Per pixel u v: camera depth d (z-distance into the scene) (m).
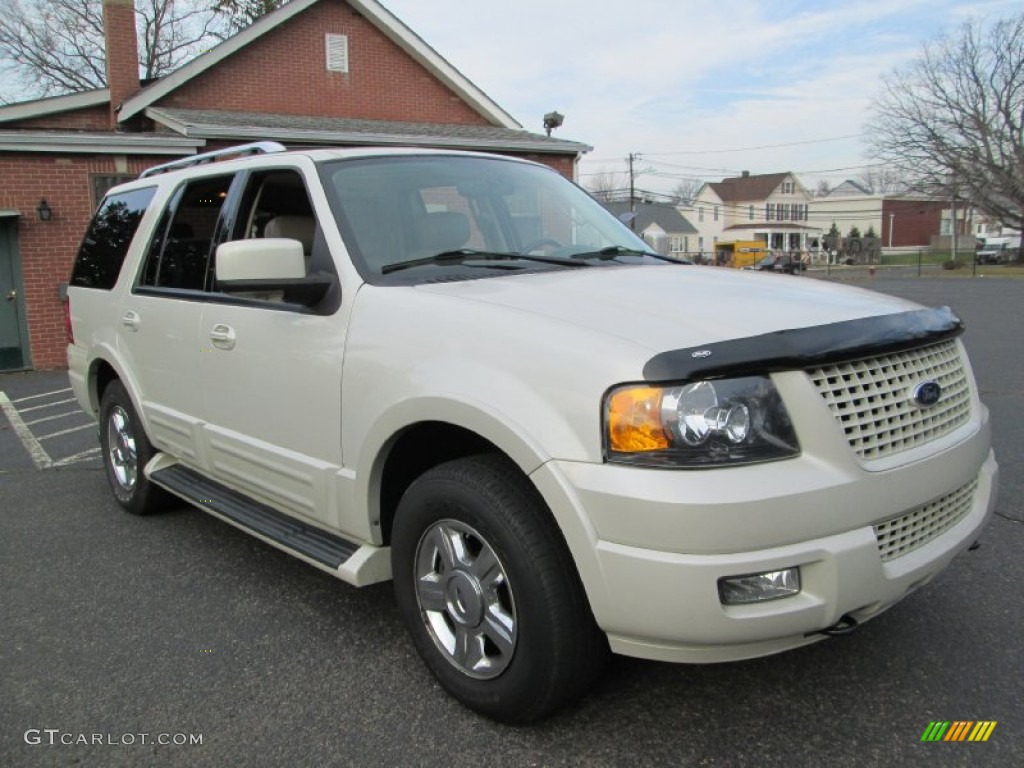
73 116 16.06
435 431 2.80
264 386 3.26
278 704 2.76
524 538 2.33
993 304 19.88
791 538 2.08
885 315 2.47
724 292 2.69
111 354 4.49
